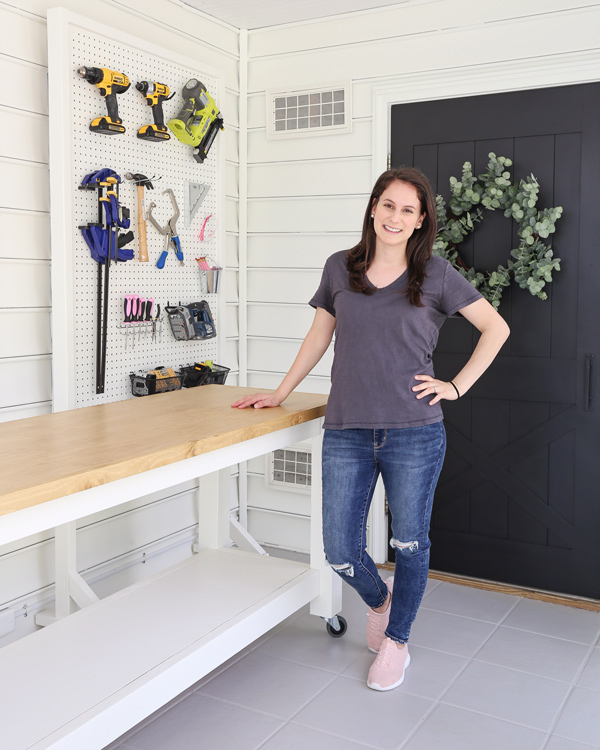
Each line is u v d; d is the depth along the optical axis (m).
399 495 2.38
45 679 2.07
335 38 3.55
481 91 3.28
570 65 3.09
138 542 3.30
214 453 2.21
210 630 2.35
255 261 3.87
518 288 3.30
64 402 2.80
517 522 3.41
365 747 2.20
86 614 2.46
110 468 1.73
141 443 1.97
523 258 3.20
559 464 3.30
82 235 2.81
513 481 3.40
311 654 2.77
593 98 3.09
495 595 3.34
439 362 3.50
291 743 2.22
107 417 2.36
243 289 3.90
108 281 2.91
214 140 3.48
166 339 3.29
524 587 3.41
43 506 1.68
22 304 2.73
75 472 1.65
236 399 2.73
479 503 3.48
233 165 3.80
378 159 3.49
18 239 2.70
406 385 2.33
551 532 3.34
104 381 2.93
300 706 2.42
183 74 3.27
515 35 3.18
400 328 2.31
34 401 2.81
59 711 1.92
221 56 3.65
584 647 2.84
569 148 3.15
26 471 1.66
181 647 2.24
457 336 3.45
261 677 2.61
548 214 3.15
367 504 2.49
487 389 3.41
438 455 2.38
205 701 2.46
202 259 3.43
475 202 3.27
